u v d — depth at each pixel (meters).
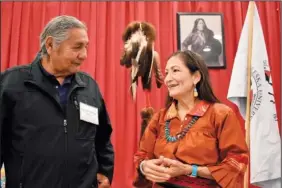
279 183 2.79
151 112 3.20
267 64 2.85
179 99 1.65
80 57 1.56
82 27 1.56
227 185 1.48
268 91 2.80
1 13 3.35
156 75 3.25
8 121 1.51
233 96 2.80
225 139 1.53
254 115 2.76
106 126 1.83
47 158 1.48
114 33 3.33
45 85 1.55
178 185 1.54
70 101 1.59
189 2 3.39
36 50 3.34
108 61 3.31
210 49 3.32
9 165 1.50
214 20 3.36
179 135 1.57
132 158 3.20
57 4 3.38
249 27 2.81
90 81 1.78
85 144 1.58
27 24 3.35
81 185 1.55
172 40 3.33
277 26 3.40
